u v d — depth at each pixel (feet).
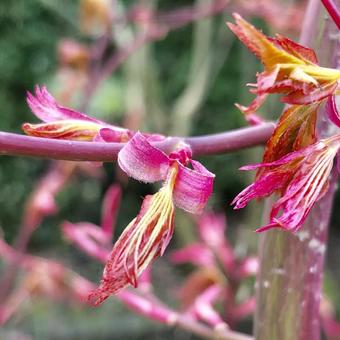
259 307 0.89
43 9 4.96
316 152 0.67
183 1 5.20
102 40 2.29
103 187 5.26
